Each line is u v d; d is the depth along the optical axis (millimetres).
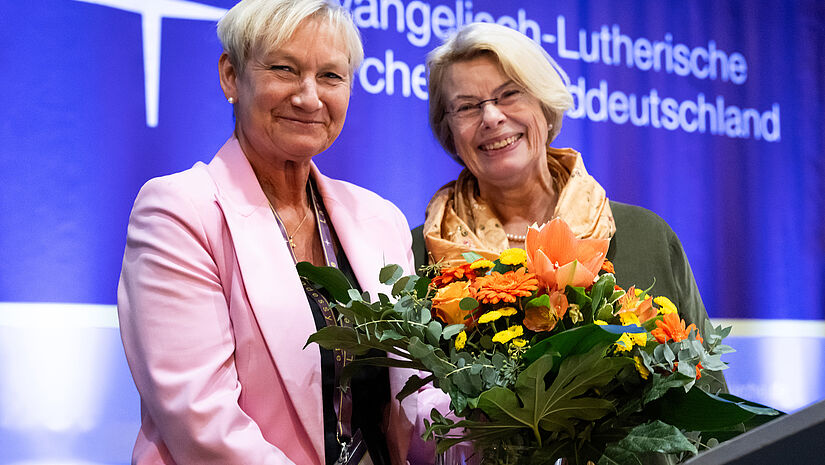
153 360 1195
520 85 1738
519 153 1760
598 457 1061
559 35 3004
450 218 1847
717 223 3227
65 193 2287
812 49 3447
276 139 1378
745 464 457
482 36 1722
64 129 2301
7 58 2248
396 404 1396
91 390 2264
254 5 1361
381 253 1491
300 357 1276
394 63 2775
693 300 1828
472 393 1033
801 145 3404
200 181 1344
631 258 1793
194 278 1238
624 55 3115
